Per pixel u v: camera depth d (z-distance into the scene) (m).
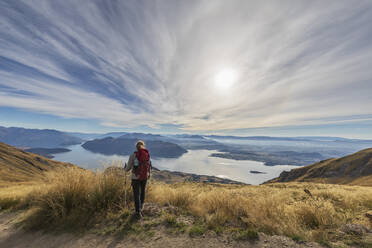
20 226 3.95
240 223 3.67
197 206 4.52
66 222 3.88
